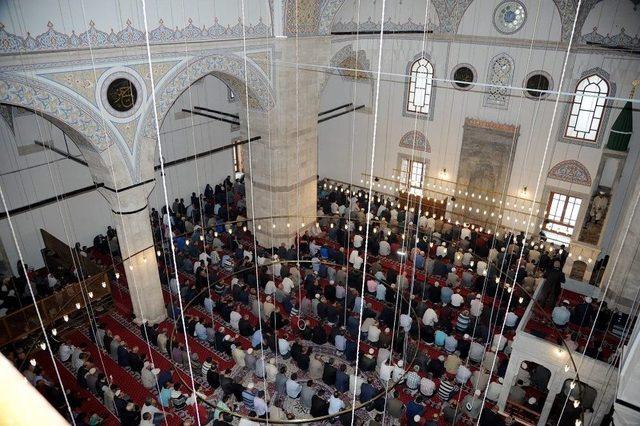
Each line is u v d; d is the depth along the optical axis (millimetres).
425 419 8914
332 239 14672
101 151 9305
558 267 13016
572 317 10828
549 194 14703
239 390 8953
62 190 13844
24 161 12789
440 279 12914
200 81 16812
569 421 8367
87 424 8570
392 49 16219
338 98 18391
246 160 14258
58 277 12719
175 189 17062
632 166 12797
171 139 16391
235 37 11164
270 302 11383
